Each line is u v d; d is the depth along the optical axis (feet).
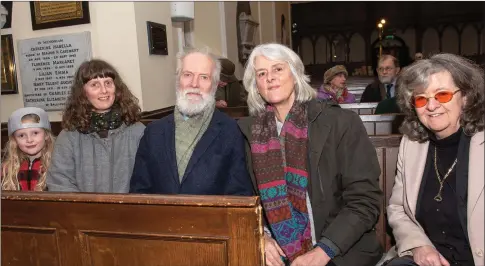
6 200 5.67
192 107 7.00
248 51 25.96
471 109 6.09
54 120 14.44
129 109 7.86
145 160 7.22
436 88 6.10
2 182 8.35
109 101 7.68
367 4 48.49
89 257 5.54
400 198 6.92
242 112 14.26
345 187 6.50
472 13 45.91
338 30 49.67
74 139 7.72
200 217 5.07
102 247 5.48
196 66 7.14
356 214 6.22
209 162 6.88
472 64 6.26
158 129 7.29
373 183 6.38
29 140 8.30
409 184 6.64
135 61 13.66
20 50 14.38
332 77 19.03
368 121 13.07
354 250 6.40
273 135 6.75
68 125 7.75
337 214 6.53
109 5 13.62
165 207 5.15
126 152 7.66
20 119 8.22
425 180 6.56
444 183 6.35
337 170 6.49
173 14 15.83
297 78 6.75
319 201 6.46
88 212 5.42
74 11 13.83
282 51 6.66
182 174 6.96
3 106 15.02
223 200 4.92
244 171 6.97
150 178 7.17
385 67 18.01
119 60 13.74
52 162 7.72
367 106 16.70
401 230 6.63
